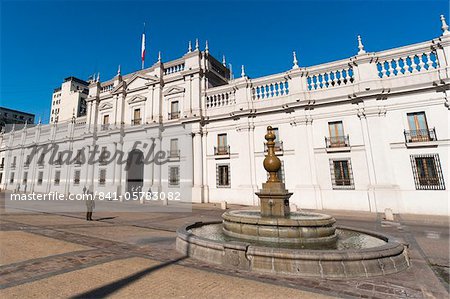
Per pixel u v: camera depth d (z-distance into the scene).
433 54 16.12
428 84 15.34
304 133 19.03
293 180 19.19
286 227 5.98
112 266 4.96
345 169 17.56
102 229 9.45
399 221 12.30
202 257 5.46
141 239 7.75
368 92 16.83
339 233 7.43
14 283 3.99
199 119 23.69
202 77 25.52
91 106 31.92
